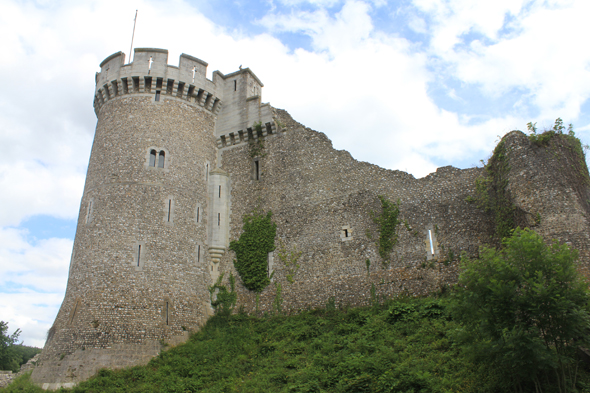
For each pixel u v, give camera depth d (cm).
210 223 2786
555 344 1295
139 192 2558
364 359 1736
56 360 2158
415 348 1756
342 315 2284
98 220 2491
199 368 2047
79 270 2403
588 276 1762
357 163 2688
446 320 1936
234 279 2678
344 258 2492
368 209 2539
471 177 2400
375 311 2241
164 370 2073
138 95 2817
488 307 1340
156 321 2294
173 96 2873
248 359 2081
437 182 2477
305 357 1967
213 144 3012
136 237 2445
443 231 2344
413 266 2331
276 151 2897
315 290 2488
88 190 2645
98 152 2734
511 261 1366
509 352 1281
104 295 2281
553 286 1254
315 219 2639
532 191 2006
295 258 2603
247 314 2570
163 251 2481
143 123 2739
